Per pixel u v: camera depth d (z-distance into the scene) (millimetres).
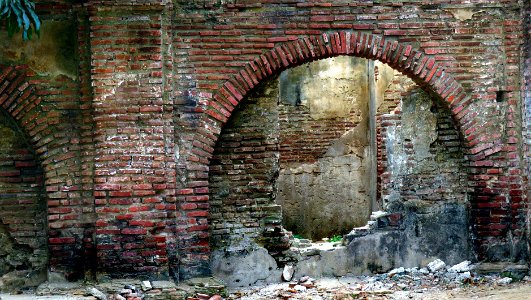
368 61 12586
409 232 9391
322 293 8375
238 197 8969
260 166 9008
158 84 8234
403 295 8125
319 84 12680
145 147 8211
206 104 8453
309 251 9203
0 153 8461
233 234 8953
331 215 12664
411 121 9508
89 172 8273
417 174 9453
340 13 8656
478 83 8859
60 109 8344
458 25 8812
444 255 9352
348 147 12719
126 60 8203
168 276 8219
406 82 9734
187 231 8367
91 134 8289
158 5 8227
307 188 12625
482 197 8945
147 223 8180
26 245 8516
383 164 10477
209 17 8484
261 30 8555
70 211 8320
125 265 8156
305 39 8602
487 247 8977
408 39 8766
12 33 7582
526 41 8773
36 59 8336
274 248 9070
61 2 8328
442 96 8828
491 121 8906
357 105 12711
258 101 8984
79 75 8344
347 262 9289
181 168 8383
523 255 8953
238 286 8930
